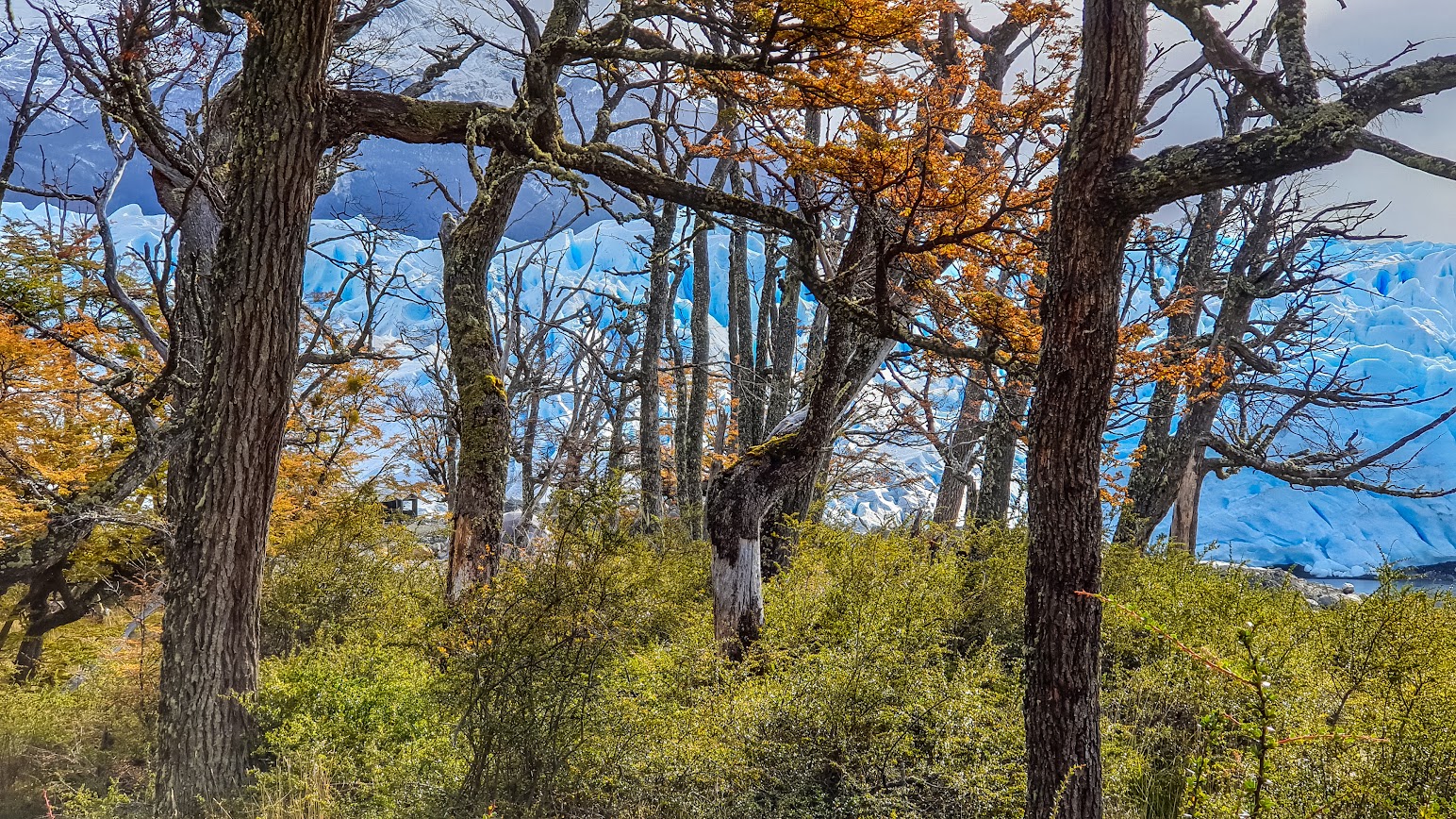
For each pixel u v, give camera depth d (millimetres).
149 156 8250
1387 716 4688
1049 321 3375
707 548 10727
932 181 6672
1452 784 4176
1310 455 14312
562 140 6918
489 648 4742
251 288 5203
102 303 10242
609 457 18797
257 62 5180
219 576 5219
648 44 8242
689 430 17266
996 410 12531
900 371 15953
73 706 6387
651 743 4855
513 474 28875
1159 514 14070
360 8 10211
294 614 7656
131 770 5945
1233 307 14062
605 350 20281
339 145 8914
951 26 9914
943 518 16297
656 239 17891
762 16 5848
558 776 4641
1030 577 3459
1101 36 3180
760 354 16109
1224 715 3010
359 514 8531
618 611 4938
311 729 5191
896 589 7078
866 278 8086
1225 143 2893
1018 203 6785
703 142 7801
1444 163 2393
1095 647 3357
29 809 5137
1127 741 5426
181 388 7805
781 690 5520
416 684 5594
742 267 17781
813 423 7953
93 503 7121
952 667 6754
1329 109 2684
